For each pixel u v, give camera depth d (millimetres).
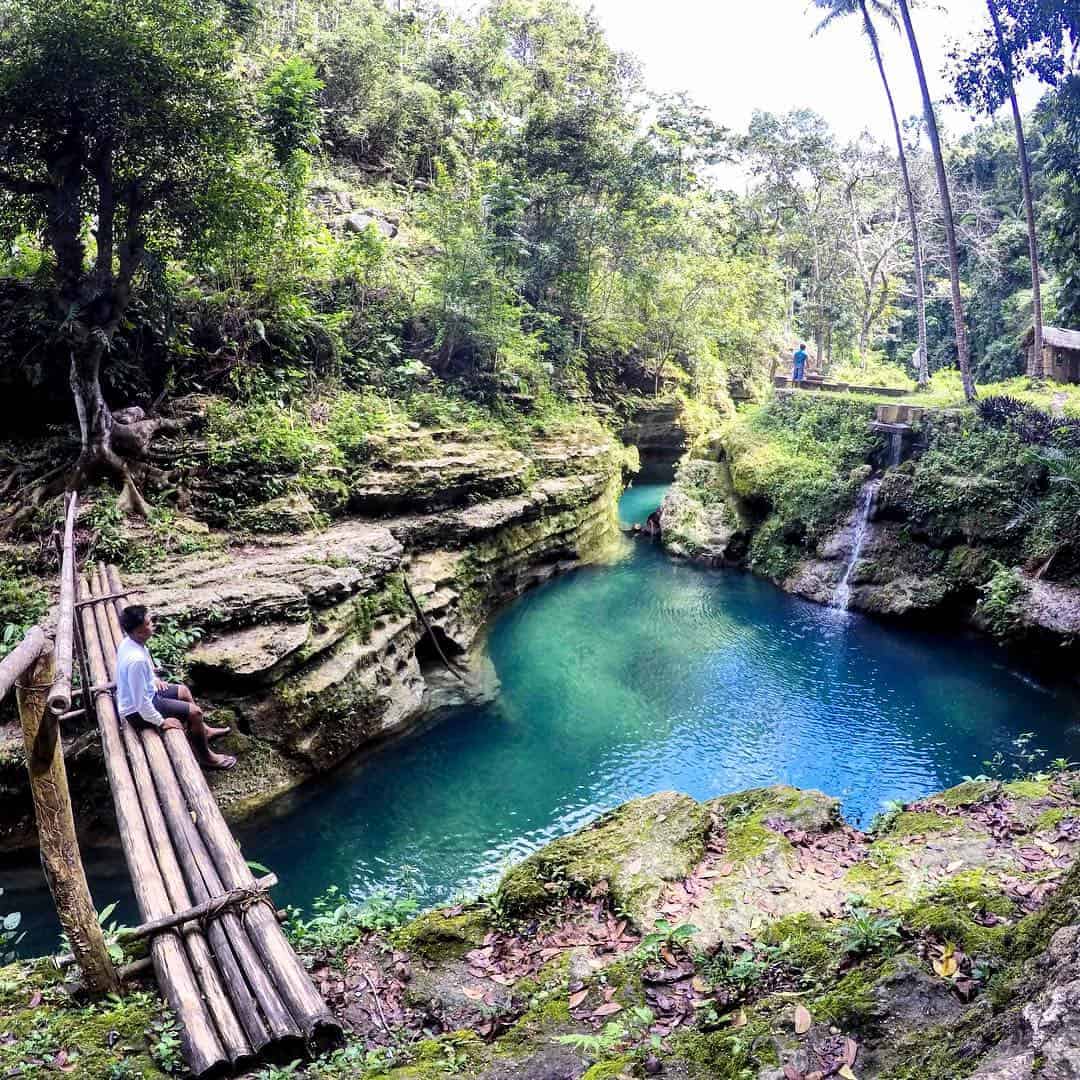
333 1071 4254
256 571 12219
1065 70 19672
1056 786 8078
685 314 32250
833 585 19547
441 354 21859
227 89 13227
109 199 13188
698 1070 3814
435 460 17125
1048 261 26125
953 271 23406
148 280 14414
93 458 13445
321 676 11594
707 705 14180
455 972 5719
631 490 30781
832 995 4012
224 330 16531
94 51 11734
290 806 10844
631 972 5195
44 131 12406
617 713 13836
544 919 6277
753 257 42812
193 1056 4090
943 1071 3006
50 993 4953
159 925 4824
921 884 6160
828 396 24859
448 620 15250
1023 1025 2758
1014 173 37750
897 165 39031
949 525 18172
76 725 9242
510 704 14039
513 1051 4508
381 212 26844
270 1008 4348
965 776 11938
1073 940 3184
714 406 36688
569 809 11102
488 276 21625
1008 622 15781
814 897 6203
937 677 15430
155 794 6223
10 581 11258
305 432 15922
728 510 23906
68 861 4594
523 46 38344
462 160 30344
